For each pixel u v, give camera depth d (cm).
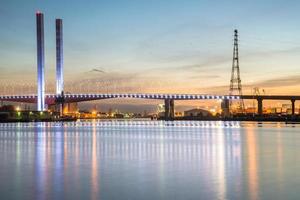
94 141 8450
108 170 4212
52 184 3450
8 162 4956
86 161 4988
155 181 3562
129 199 2928
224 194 3038
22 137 10119
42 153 6047
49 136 10506
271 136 10150
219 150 6338
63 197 2994
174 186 3338
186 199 2919
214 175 3850
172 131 13112
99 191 3177
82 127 17425
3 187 3334
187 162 4819
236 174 3897
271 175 3828
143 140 8706
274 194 3028
